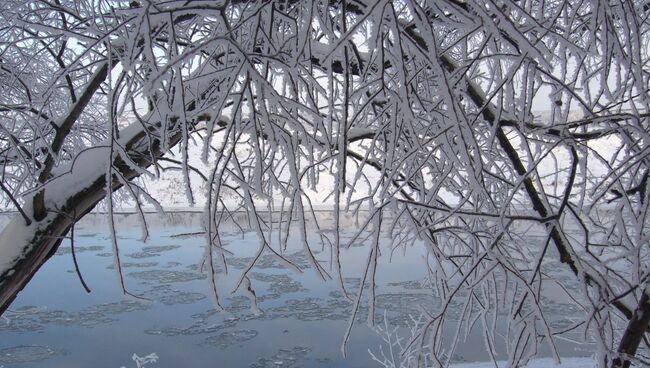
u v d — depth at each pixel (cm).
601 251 299
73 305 1952
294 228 2608
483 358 1241
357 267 2256
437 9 207
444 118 215
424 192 298
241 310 1886
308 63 242
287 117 197
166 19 176
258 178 168
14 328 1709
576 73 216
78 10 320
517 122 234
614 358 240
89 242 3194
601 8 206
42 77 431
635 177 299
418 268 2306
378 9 152
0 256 299
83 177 317
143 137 307
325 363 1419
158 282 2278
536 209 242
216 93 222
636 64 211
